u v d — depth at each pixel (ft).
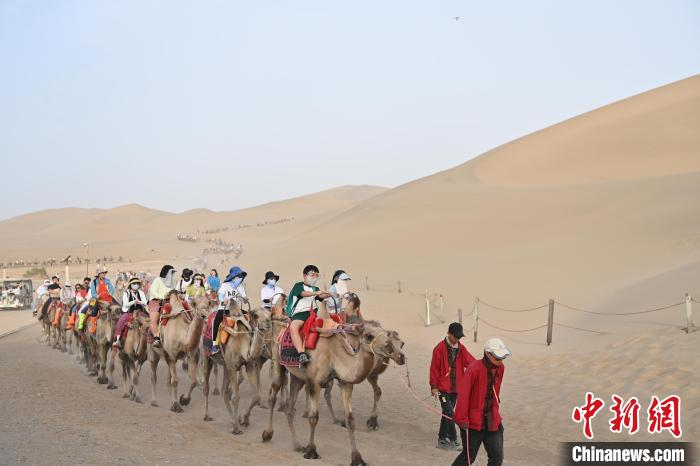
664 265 94.22
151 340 50.49
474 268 127.85
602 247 118.42
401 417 47.19
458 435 41.83
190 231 632.79
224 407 51.37
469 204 205.26
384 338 34.06
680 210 128.16
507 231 160.45
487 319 87.10
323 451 38.29
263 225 574.56
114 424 41.34
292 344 38.37
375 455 37.24
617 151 237.45
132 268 331.16
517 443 39.14
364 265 162.91
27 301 184.65
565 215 159.53
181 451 35.60
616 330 62.49
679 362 47.80
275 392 40.81
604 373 50.39
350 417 35.50
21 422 39.60
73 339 97.50
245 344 42.73
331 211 518.78
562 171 233.35
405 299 111.65
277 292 54.39
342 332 36.04
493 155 286.05
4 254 444.14
